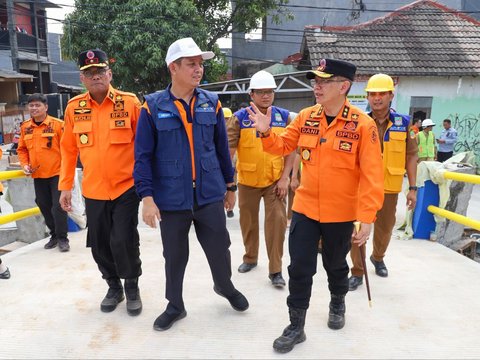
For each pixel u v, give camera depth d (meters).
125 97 3.07
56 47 31.58
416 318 3.08
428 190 4.85
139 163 2.66
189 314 3.11
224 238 2.92
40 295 3.44
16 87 22.34
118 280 3.25
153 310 3.18
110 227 3.07
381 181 2.51
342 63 2.47
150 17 13.31
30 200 5.65
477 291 3.54
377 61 12.99
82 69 2.91
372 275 3.86
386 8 18.62
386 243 3.77
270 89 3.48
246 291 3.50
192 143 2.75
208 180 2.81
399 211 7.59
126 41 13.11
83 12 13.47
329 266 2.79
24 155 4.52
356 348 2.70
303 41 14.58
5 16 22.31
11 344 2.74
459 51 13.44
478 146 13.39
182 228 2.79
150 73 13.91
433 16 14.71
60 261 4.23
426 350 2.68
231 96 16.03
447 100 13.17
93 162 2.98
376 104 3.50
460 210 5.34
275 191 3.54
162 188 2.73
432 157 10.51
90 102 3.04
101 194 2.98
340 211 2.62
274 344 2.65
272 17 17.73
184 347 2.71
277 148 2.71
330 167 2.57
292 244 2.71
